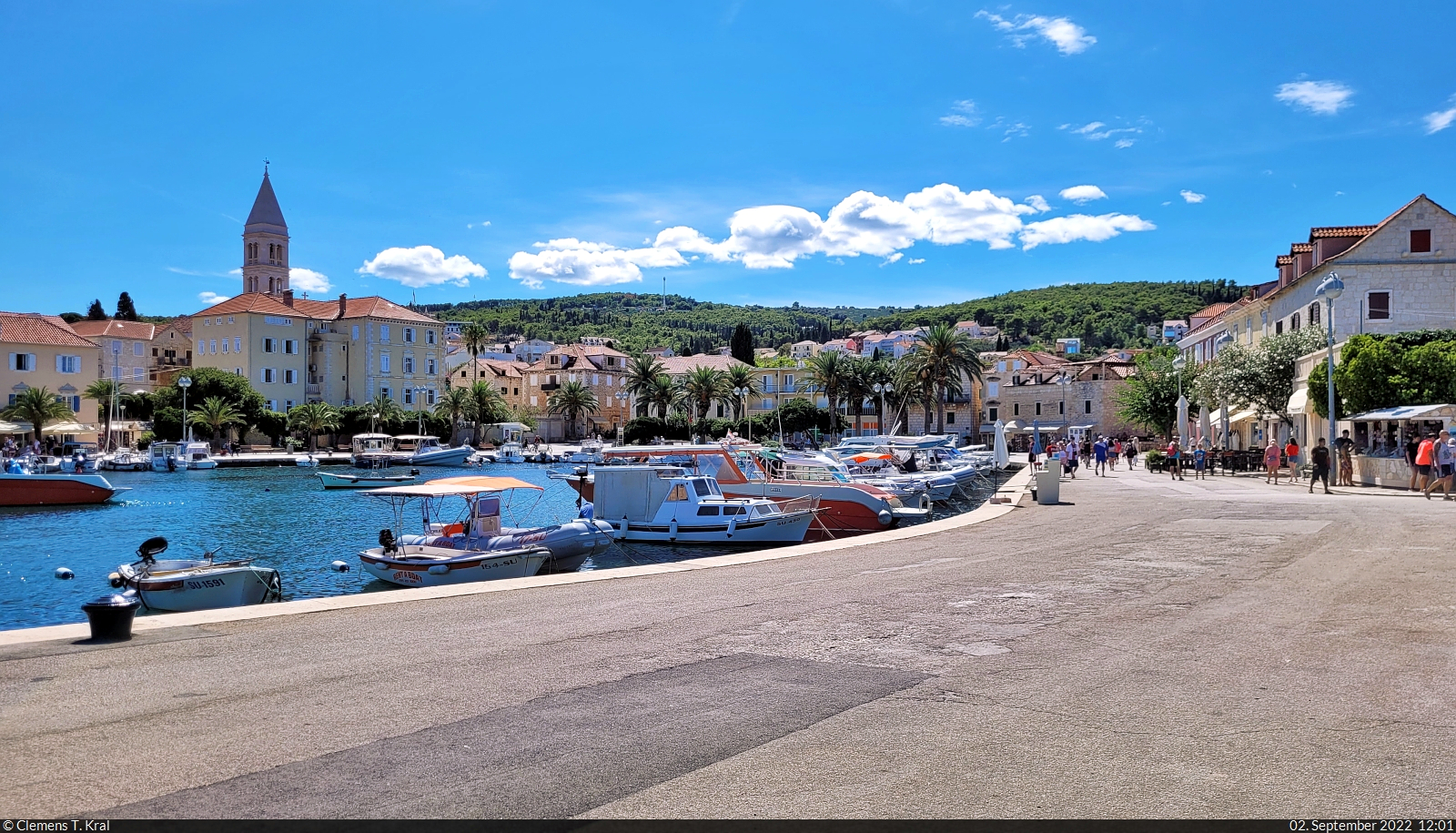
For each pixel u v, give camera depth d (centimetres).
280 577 2191
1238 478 3831
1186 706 636
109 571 2570
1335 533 1655
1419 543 1469
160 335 12612
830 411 11369
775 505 2825
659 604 1070
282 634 905
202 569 1872
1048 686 695
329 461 8738
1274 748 551
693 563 1448
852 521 3005
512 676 739
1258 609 974
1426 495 2459
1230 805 473
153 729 602
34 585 2320
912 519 3278
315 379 10956
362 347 10912
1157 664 755
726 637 880
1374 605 973
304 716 630
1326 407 3412
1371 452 3130
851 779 514
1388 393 3181
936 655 804
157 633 909
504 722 618
